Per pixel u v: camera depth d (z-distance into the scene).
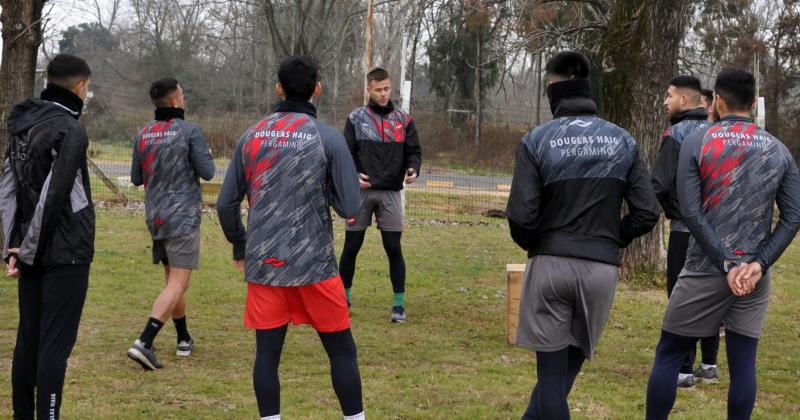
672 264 5.65
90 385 5.36
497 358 6.40
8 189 4.18
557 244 3.93
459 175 18.45
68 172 4.03
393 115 7.50
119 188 16.69
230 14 40.88
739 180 4.26
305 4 40.62
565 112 4.04
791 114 25.47
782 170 4.28
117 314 7.56
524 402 5.27
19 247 4.17
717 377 5.91
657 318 7.98
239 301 8.41
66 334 4.18
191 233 5.81
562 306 3.98
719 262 4.19
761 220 4.27
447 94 35.75
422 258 11.32
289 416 4.87
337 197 4.18
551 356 4.00
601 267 3.92
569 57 4.06
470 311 8.25
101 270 9.51
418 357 6.38
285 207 4.06
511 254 11.95
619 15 9.53
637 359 6.51
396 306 7.67
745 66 26.94
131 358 5.68
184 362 6.02
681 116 5.66
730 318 4.39
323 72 41.72
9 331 6.75
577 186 3.92
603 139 3.95
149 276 9.36
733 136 4.30
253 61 41.59
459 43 34.38
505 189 18.20
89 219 4.24
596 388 5.64
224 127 18.44
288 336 6.91
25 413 4.30
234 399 5.16
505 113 18.94
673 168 5.50
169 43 43.09
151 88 5.84
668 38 9.35
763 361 6.60
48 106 4.14
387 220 7.59
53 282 4.12
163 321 5.75
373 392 5.39
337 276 4.21
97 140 18.28
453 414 4.99
